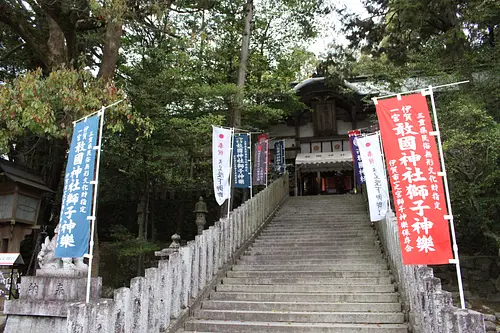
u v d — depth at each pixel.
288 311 7.69
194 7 13.32
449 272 12.26
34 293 7.05
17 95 8.04
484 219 10.91
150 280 6.46
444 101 12.20
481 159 10.16
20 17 10.71
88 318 5.14
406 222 5.54
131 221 18.00
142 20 11.20
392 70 14.42
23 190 10.67
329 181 24.86
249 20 16.34
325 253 10.88
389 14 14.60
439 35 12.86
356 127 22.53
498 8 11.36
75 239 6.04
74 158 6.57
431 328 5.19
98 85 9.03
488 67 12.43
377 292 8.28
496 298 11.57
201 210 13.00
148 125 9.65
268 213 15.01
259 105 15.91
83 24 11.03
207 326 7.19
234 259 10.43
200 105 14.53
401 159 5.77
